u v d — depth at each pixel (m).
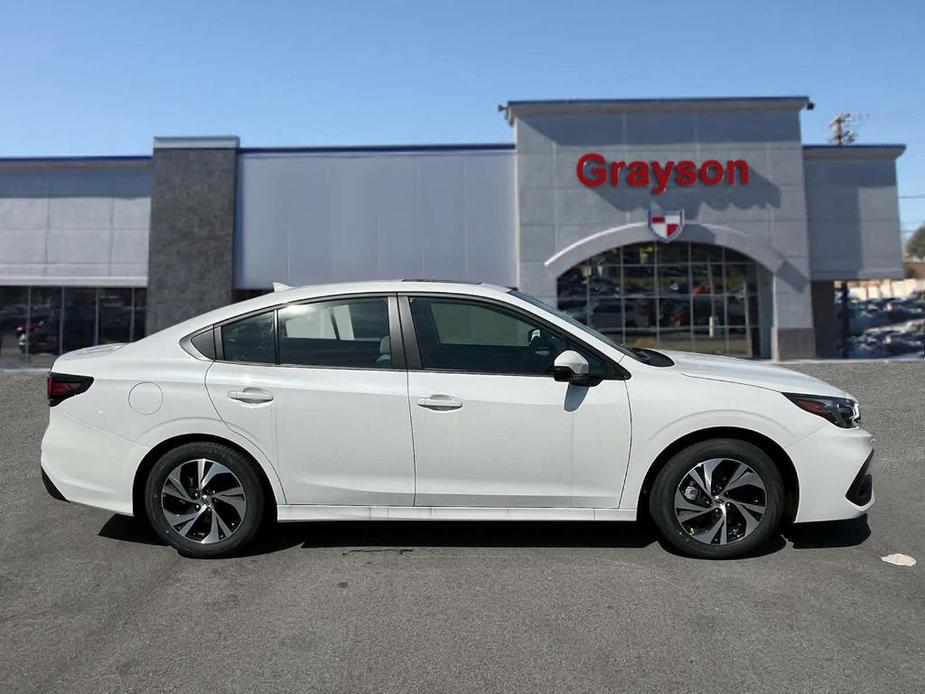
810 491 4.62
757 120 19.73
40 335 21.41
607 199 19.70
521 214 19.70
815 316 22.94
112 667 3.47
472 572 4.52
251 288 20.25
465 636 3.73
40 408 10.34
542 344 4.85
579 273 20.19
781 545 4.93
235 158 20.23
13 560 4.77
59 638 3.75
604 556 4.77
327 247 20.09
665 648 3.59
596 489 4.67
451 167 20.05
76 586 4.37
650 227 19.56
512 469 4.64
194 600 4.17
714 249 20.28
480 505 4.70
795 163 19.69
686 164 19.69
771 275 20.00
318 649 3.62
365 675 3.38
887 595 4.16
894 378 12.80
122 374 4.81
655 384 4.68
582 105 19.53
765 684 3.28
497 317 4.87
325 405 4.68
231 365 4.81
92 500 4.80
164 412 4.72
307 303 4.91
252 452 4.70
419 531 5.28
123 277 21.05
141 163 20.98
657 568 4.56
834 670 3.38
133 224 21.11
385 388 4.69
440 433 4.65
